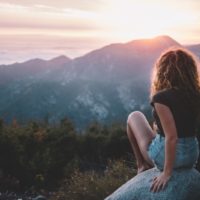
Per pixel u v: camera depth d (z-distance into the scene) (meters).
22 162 12.43
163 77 4.57
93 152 15.30
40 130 14.67
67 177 12.80
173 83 4.51
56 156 13.41
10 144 12.59
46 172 12.66
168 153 4.31
